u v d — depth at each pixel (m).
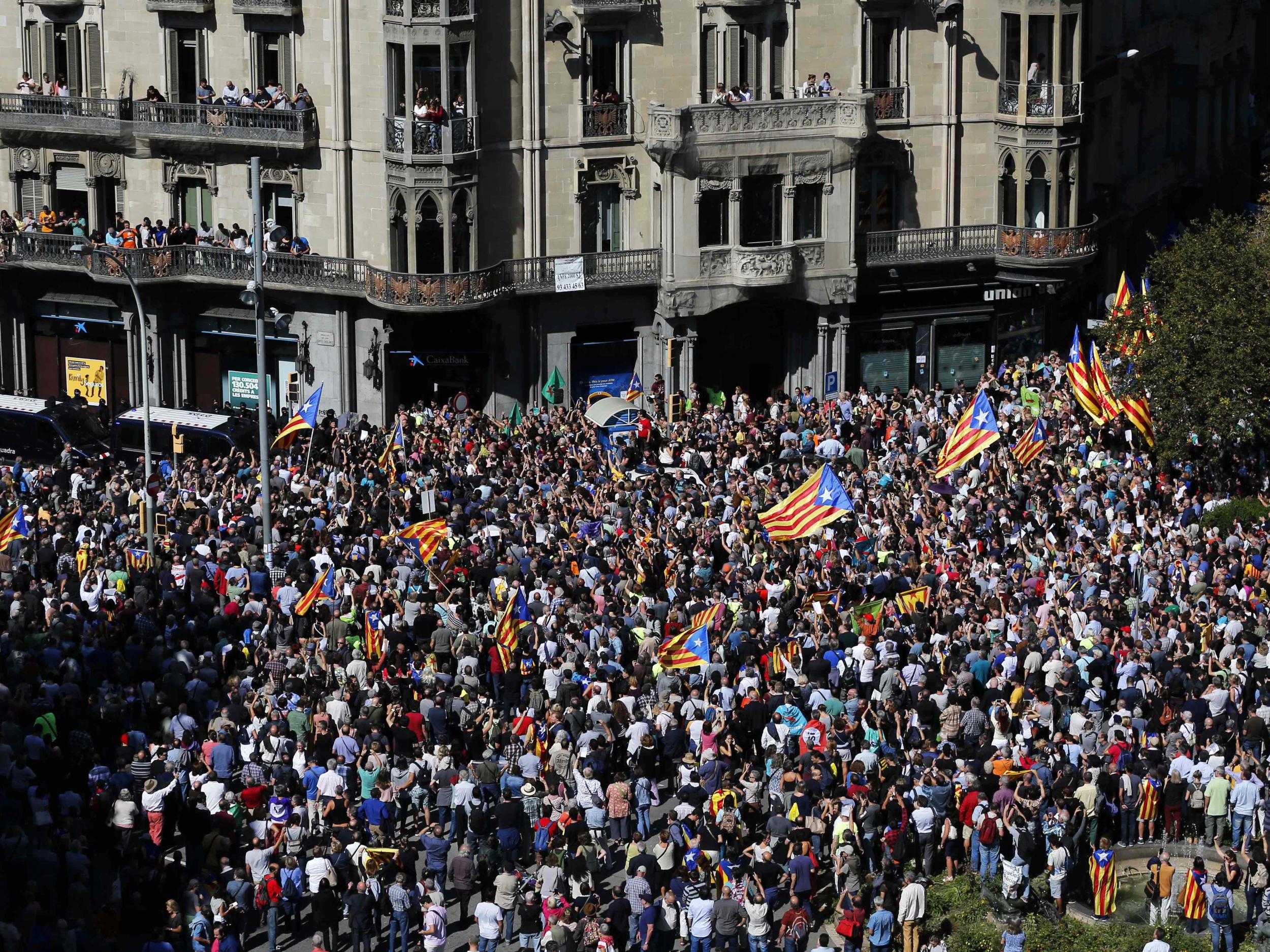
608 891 134.75
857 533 185.62
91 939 120.25
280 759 139.38
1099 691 147.25
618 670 152.62
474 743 143.38
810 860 127.00
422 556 174.12
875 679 155.00
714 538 185.00
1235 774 139.38
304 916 134.25
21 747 138.75
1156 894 131.12
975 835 134.62
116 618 163.12
